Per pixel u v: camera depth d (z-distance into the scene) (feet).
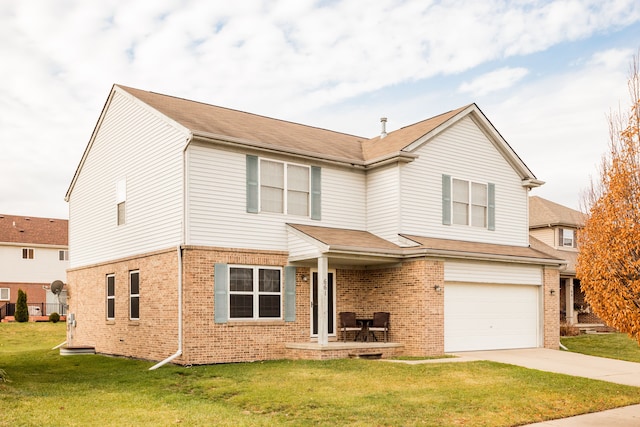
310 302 63.31
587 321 115.24
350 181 69.15
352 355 57.98
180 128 57.77
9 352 79.77
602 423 36.14
